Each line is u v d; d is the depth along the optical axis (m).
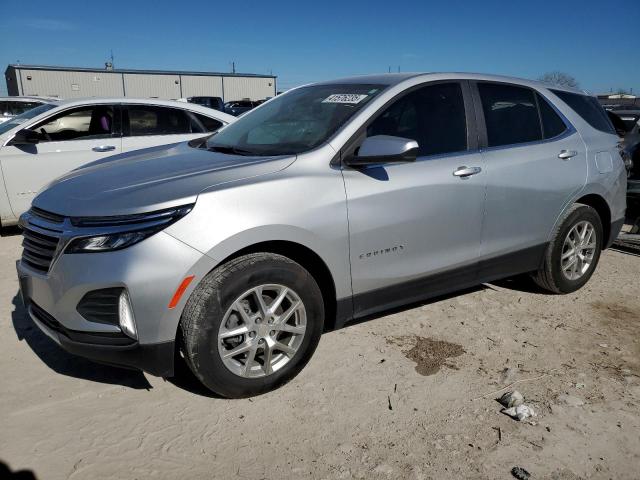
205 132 7.47
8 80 53.81
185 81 54.97
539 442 2.79
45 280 2.88
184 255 2.75
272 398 3.13
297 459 2.64
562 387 3.29
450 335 3.95
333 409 3.04
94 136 6.82
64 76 49.75
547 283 4.61
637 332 4.07
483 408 3.07
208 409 3.02
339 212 3.22
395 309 4.38
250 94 58.56
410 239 3.55
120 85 52.12
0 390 3.15
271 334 3.09
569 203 4.46
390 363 3.53
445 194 3.66
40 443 2.71
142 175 3.19
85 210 2.83
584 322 4.22
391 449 2.72
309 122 3.67
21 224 3.24
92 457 2.62
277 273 3.02
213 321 2.85
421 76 3.87
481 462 2.64
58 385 3.22
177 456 2.64
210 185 2.93
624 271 5.48
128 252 2.70
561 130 4.54
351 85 3.97
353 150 3.39
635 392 3.25
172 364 2.86
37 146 6.51
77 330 2.79
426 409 3.05
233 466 2.59
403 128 3.63
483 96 4.10
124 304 2.72
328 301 3.42
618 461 2.67
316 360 3.56
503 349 3.76
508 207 4.04
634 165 7.27
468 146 3.90
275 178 3.08
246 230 2.89
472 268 3.97
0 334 3.85
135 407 3.03
